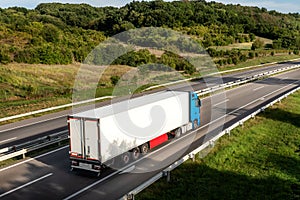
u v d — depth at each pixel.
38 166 14.56
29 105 28.23
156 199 11.04
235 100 29.84
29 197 11.47
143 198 11.06
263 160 15.01
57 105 28.88
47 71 43.06
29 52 47.34
